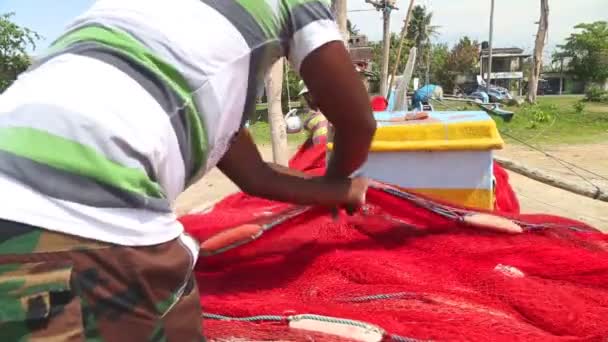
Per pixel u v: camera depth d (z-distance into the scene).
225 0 1.39
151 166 1.30
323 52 1.52
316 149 4.59
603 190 4.53
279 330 1.89
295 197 2.05
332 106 1.61
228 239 2.55
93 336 1.24
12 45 19.30
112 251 1.23
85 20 1.39
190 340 1.44
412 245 2.74
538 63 30.16
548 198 7.82
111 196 1.22
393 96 9.27
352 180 2.11
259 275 2.53
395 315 2.04
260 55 1.45
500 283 2.24
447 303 2.16
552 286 2.30
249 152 2.03
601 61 53.59
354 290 2.30
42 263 1.17
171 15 1.34
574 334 1.97
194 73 1.33
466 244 2.68
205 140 1.41
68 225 1.18
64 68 1.28
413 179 3.11
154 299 1.32
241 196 3.86
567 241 2.74
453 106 23.72
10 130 1.21
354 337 1.82
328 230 2.84
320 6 1.53
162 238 1.32
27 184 1.18
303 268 2.52
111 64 1.27
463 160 3.03
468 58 59.81
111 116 1.23
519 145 15.73
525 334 1.90
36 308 1.16
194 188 8.44
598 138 17.08
